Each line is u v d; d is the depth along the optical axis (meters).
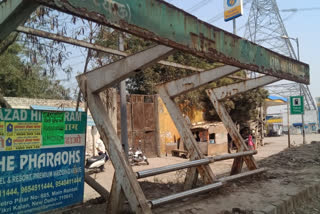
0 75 11.65
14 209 3.21
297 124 49.34
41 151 3.49
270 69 4.59
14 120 3.26
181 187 5.64
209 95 6.53
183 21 2.99
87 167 9.97
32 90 11.96
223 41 3.59
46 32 3.62
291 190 5.11
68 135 3.80
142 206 3.22
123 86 7.04
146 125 14.91
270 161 8.92
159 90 5.40
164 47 3.08
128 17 2.44
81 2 2.11
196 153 4.86
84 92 3.70
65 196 3.71
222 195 4.75
